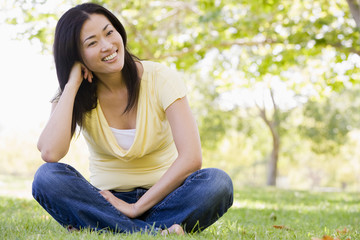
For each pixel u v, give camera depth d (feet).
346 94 74.95
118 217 9.22
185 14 37.11
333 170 141.59
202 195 9.07
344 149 108.88
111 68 9.47
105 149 10.30
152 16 36.11
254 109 80.38
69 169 9.22
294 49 37.86
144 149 9.95
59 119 9.66
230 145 108.78
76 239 8.10
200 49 36.99
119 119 10.16
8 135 80.53
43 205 9.41
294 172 176.24
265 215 16.98
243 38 39.14
